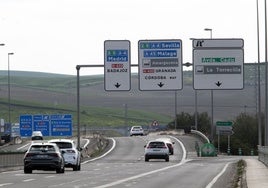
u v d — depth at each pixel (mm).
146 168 91250
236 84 80938
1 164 83188
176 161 120938
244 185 51406
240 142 197000
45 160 73750
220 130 169500
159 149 120062
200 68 81062
